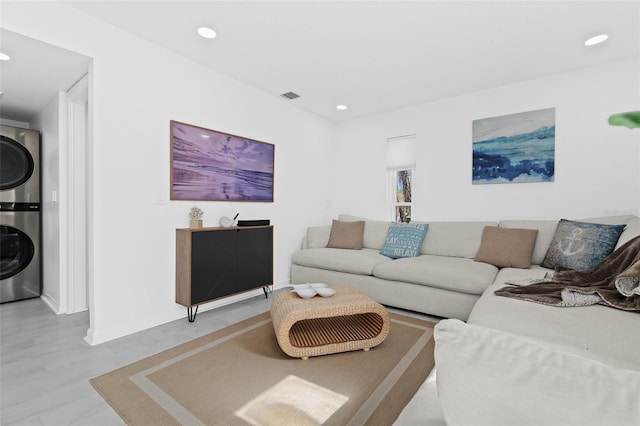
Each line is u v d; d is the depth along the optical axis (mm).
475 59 2830
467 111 3652
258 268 3316
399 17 2221
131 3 2092
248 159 3432
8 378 1762
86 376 1784
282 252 3918
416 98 3811
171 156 2715
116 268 2377
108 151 2330
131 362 1951
